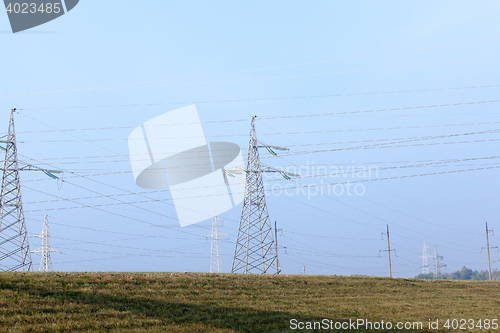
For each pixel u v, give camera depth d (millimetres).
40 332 25078
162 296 35062
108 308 30438
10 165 55188
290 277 48000
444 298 45000
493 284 56969
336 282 47969
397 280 53031
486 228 101812
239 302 35656
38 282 34250
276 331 28906
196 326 28406
